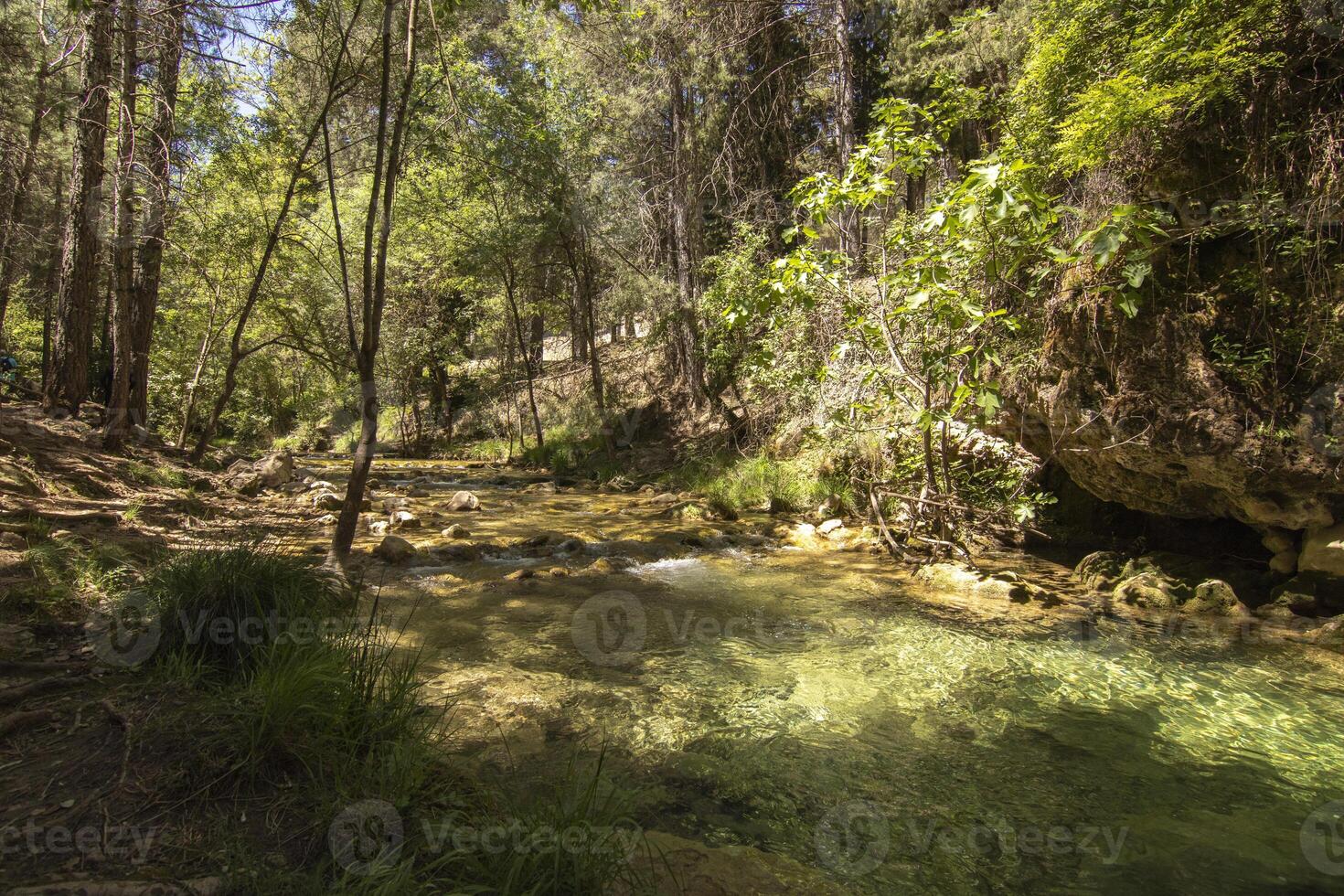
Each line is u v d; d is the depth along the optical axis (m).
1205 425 5.11
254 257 11.09
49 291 17.19
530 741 3.02
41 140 12.57
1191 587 5.64
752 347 12.22
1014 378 6.71
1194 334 5.19
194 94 9.18
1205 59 4.53
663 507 10.71
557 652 4.22
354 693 2.71
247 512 7.86
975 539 7.67
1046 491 8.08
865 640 4.65
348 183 16.66
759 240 12.05
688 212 15.61
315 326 12.64
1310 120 4.59
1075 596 5.86
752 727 3.33
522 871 1.94
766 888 2.13
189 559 3.54
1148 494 6.09
